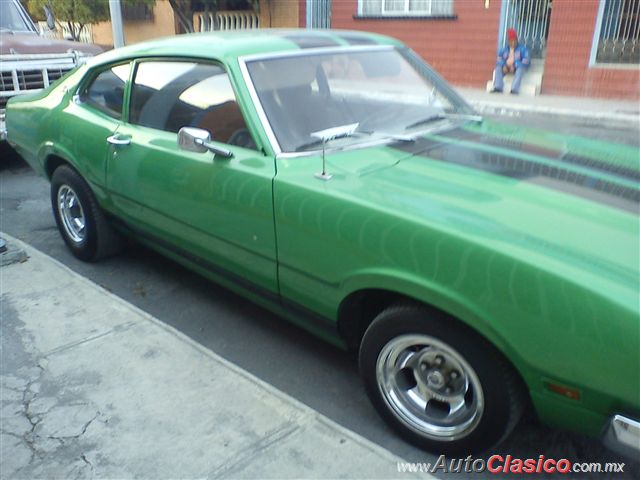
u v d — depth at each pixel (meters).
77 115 4.41
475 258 2.26
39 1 19.09
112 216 4.39
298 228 2.83
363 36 4.02
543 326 2.12
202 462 2.63
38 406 3.01
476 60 13.41
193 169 3.37
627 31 11.66
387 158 3.06
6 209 6.20
